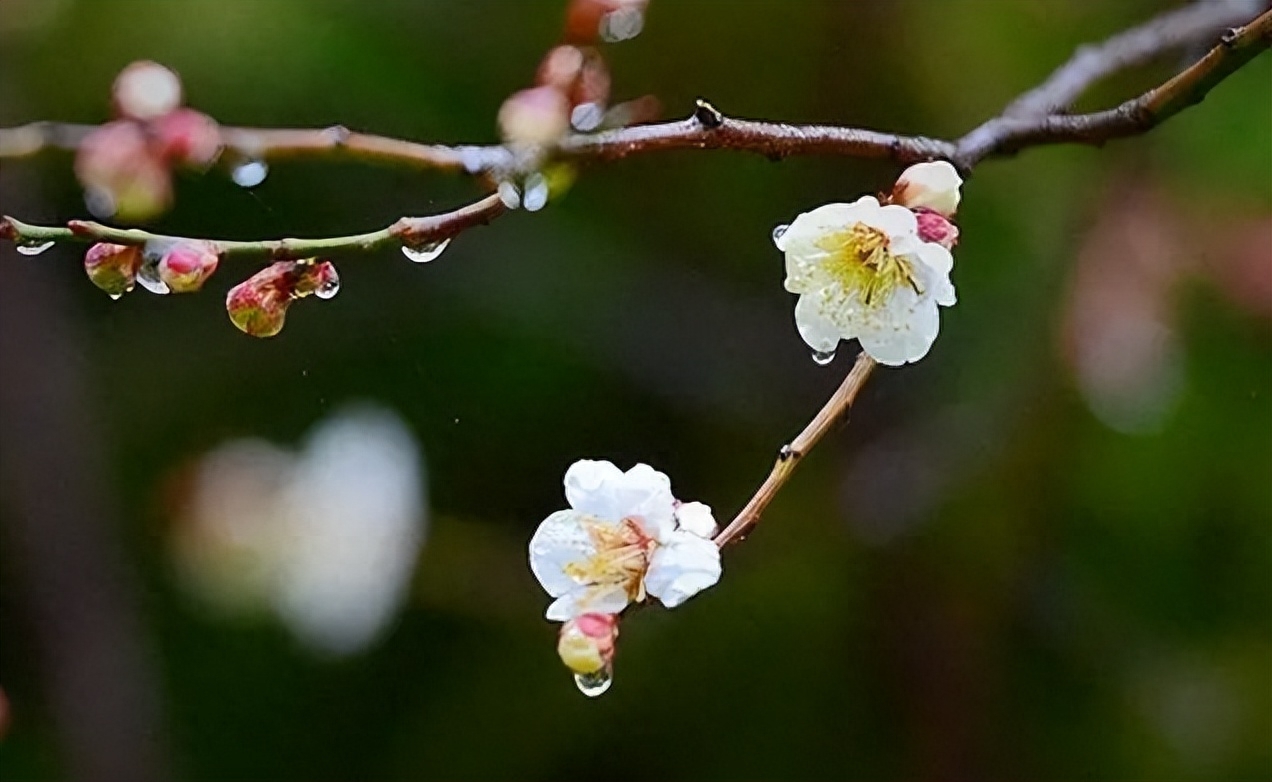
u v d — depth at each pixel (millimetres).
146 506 980
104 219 794
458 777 940
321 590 905
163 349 1008
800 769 940
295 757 966
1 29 920
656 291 1024
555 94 760
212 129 771
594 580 725
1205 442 929
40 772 934
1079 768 927
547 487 976
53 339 976
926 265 737
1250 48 751
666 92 980
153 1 928
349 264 972
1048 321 930
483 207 740
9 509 960
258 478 911
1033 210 956
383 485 906
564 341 997
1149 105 761
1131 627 948
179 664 987
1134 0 967
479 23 973
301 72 925
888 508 944
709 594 960
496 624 955
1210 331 944
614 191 1011
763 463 982
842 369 989
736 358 1008
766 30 972
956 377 964
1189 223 922
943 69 972
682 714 949
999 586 940
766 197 998
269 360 984
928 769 922
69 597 952
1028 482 929
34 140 775
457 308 988
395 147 758
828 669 954
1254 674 916
